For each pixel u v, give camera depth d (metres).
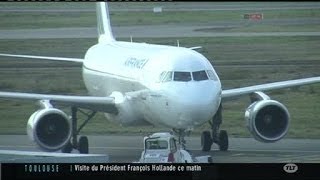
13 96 117.88
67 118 112.12
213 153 121.38
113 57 135.62
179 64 106.56
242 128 152.50
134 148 129.00
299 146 128.50
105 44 153.50
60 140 112.06
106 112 124.44
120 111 121.94
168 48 118.50
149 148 105.38
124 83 121.12
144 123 121.12
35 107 183.50
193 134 145.75
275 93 199.50
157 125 113.38
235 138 141.00
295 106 180.12
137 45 137.25
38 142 110.62
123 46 141.25
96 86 142.38
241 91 122.75
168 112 104.12
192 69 105.56
